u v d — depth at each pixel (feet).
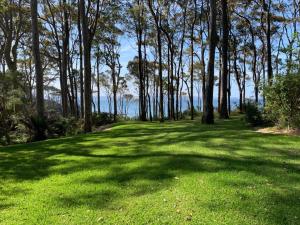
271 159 26.18
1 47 110.93
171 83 111.04
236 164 25.00
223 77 75.10
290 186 19.89
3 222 17.39
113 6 92.27
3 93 59.21
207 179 21.71
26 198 21.16
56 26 107.86
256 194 18.75
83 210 18.30
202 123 59.26
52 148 40.34
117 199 19.63
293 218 15.80
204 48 110.52
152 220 16.44
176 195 19.36
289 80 37.68
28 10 95.61
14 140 56.59
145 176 23.59
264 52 127.65
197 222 15.88
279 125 40.42
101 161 30.07
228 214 16.48
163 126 59.93
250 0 103.30
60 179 25.16
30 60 133.28
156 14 101.09
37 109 61.82
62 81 98.48
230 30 114.93
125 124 71.36
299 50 39.01
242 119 60.75
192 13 112.06
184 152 30.35
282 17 111.14
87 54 65.26
